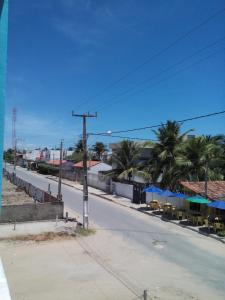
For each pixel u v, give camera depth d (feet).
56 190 189.16
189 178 132.16
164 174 140.56
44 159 409.69
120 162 164.76
